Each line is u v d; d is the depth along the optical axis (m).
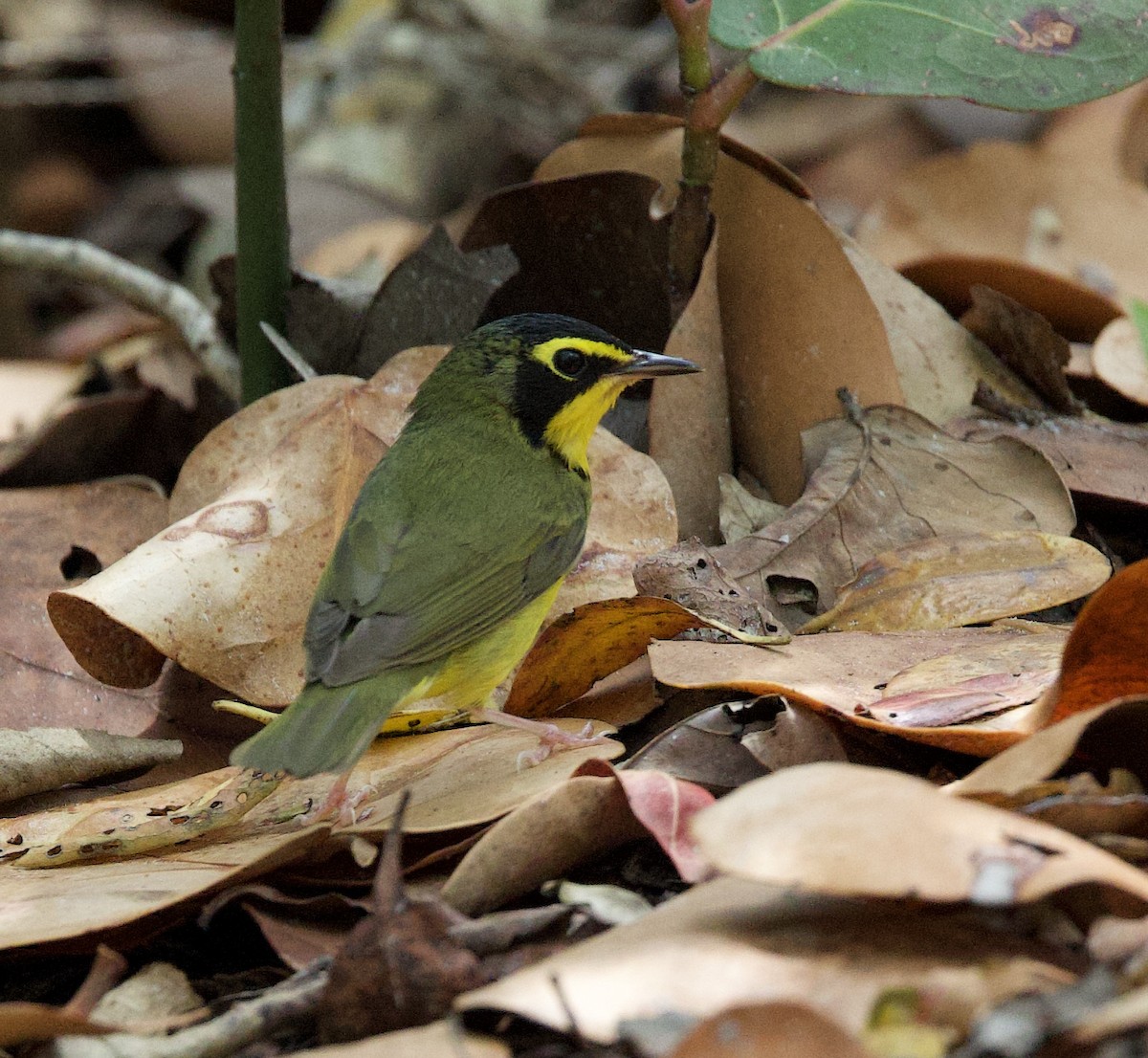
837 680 8.41
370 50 20.47
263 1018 6.51
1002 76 10.01
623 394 11.74
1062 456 10.91
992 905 6.11
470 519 9.42
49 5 24.41
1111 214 14.42
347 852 7.86
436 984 6.25
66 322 21.75
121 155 24.22
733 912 6.30
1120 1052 5.41
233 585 9.46
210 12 24.98
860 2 10.34
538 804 7.13
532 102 20.94
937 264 12.55
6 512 11.21
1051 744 6.68
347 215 20.62
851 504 10.30
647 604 8.82
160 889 7.52
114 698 9.98
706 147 10.73
